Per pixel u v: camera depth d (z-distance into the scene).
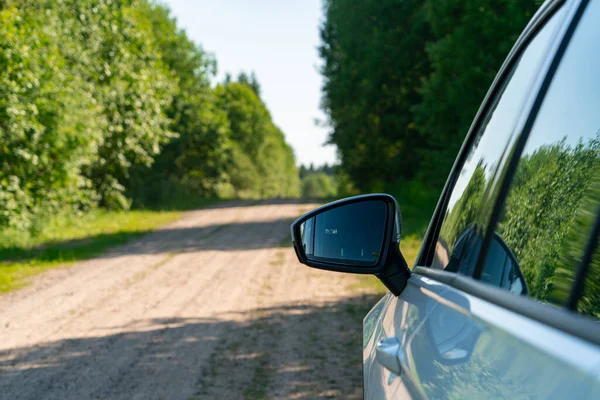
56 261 15.85
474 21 17.77
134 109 29.30
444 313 1.49
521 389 0.90
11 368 7.16
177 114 51.12
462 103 18.14
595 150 1.16
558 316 0.98
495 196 1.62
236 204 44.03
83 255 17.27
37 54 17.53
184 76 51.66
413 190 29.03
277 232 23.69
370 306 10.38
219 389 6.38
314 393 6.20
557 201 1.26
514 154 1.58
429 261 2.09
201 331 8.81
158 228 26.42
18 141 17.75
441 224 2.13
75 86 20.80
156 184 44.81
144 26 32.06
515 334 1.04
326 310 10.15
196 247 19.19
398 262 2.23
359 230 2.23
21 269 14.53
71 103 19.17
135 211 36.34
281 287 12.30
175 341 8.28
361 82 36.28
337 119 40.03
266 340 8.30
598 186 1.09
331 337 8.40
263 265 15.25
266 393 6.24
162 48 50.16
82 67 23.14
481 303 1.32
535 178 1.41
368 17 35.94
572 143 1.27
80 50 22.50
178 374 6.88
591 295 0.96
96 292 11.80
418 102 34.56
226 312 10.09
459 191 2.04
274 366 7.15
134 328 9.02
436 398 1.21
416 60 33.72
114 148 30.09
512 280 1.31
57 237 21.98
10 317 9.75
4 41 16.23
